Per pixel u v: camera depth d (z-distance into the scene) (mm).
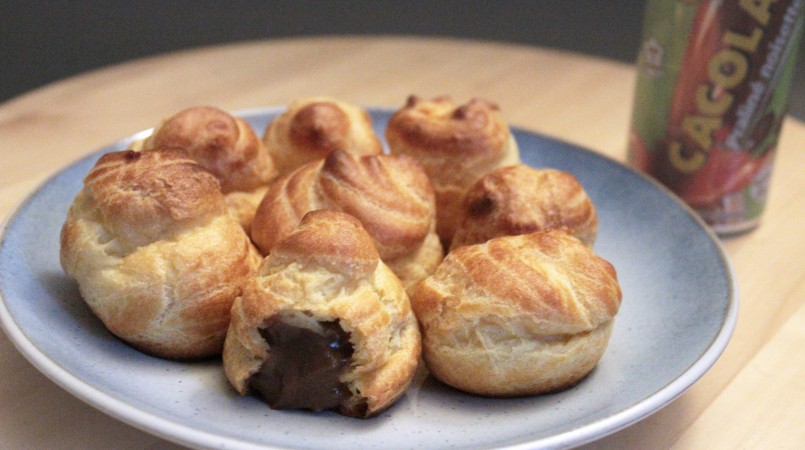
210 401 379
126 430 388
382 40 701
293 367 376
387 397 378
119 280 390
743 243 513
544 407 386
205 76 625
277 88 613
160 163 401
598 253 478
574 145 525
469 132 469
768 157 508
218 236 402
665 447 392
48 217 443
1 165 526
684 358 392
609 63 685
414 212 431
